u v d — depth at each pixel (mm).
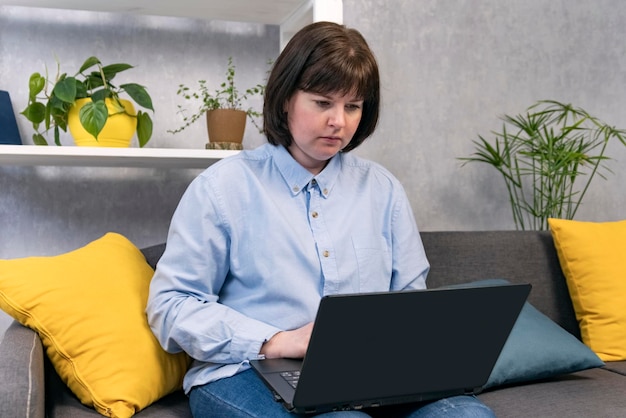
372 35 2361
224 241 1354
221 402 1216
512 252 2021
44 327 1368
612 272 1936
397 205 1521
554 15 2555
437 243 1981
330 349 1014
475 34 2469
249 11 2041
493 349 1161
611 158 2611
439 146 2438
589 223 2041
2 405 1087
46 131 1935
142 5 1963
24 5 1950
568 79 2570
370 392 1097
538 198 2537
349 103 1324
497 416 1437
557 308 2025
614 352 1878
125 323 1417
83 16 2061
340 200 1438
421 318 1048
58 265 1453
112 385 1332
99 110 1751
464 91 2459
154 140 2125
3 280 1384
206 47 2166
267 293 1343
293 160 1408
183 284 1333
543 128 2475
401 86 2393
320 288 1376
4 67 2000
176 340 1290
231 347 1253
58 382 1469
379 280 1445
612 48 2611
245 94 2207
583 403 1487
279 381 1126
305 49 1295
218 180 1360
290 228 1358
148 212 2137
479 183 2486
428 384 1141
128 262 1587
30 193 2039
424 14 2412
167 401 1461
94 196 2090
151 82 2119
